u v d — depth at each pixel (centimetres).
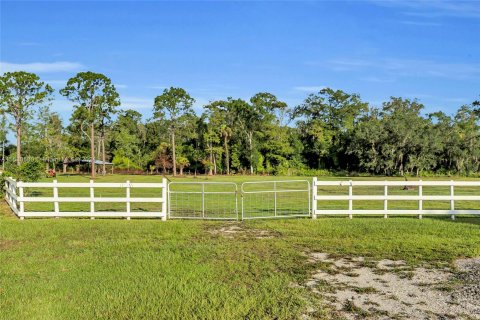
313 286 754
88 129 8062
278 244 1091
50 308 652
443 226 1328
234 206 2045
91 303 671
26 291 728
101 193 3075
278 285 755
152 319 613
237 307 650
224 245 1080
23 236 1222
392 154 7606
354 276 812
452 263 898
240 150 8706
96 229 1333
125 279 794
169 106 7981
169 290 733
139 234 1248
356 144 8081
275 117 8981
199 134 8631
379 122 8138
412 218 1522
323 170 8706
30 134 6950
